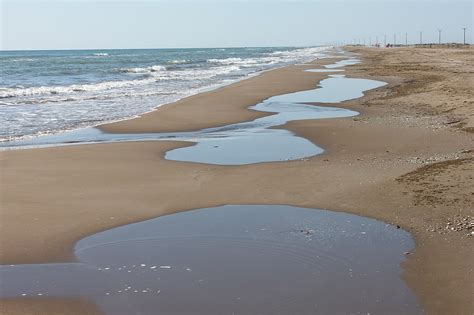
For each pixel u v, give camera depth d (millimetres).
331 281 7332
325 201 10898
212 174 13180
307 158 14883
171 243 8875
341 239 8914
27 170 13500
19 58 119375
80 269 7848
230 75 52531
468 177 11641
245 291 7074
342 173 12836
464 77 35188
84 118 23188
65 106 27156
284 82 40656
